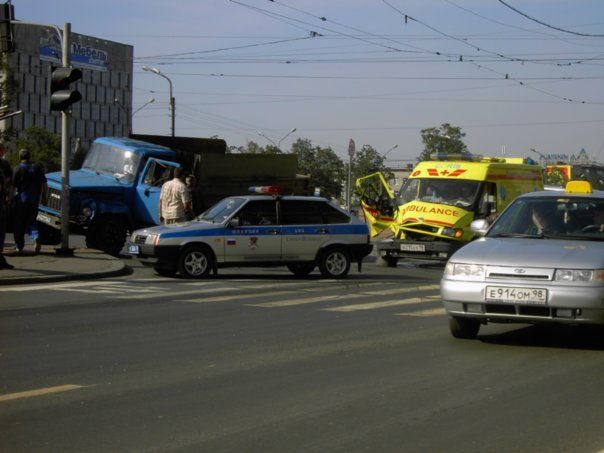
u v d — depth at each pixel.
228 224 16.92
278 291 14.76
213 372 7.85
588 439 5.80
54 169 69.88
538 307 8.70
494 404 6.74
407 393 7.07
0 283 14.82
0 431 5.90
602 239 9.69
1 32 18.34
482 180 21.61
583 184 10.75
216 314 11.73
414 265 23.50
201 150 25.77
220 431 5.93
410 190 22.33
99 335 9.85
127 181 21.61
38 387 7.20
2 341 9.41
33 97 108.00
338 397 6.93
